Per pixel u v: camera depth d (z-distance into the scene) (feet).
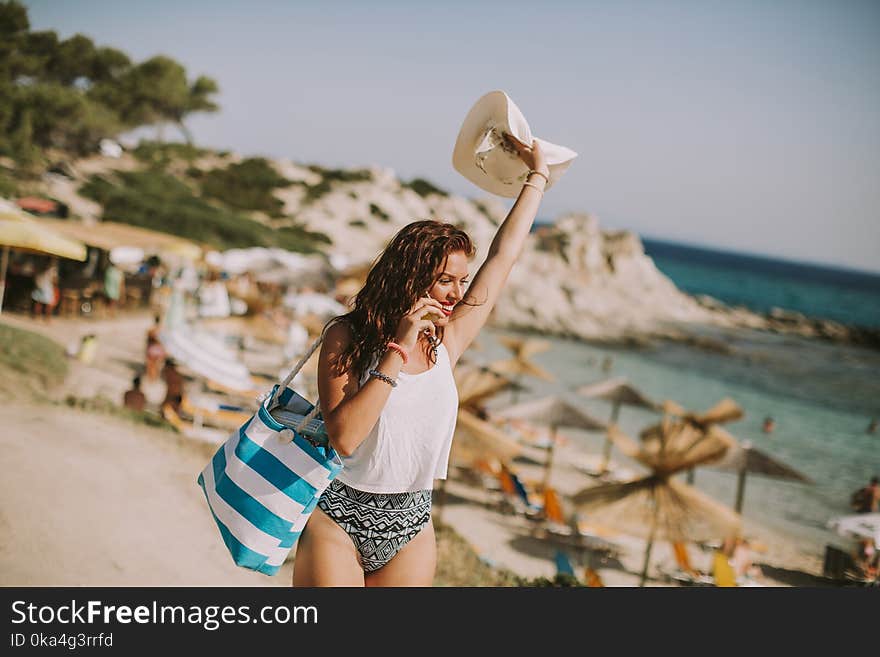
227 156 226.38
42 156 143.02
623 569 43.21
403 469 6.56
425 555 6.91
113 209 143.74
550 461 54.49
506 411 54.08
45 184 136.67
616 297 226.17
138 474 26.84
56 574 16.97
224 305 78.64
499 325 163.12
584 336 166.71
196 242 139.54
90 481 24.11
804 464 89.45
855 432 115.96
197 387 55.77
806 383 156.97
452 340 7.03
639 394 66.80
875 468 92.32
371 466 6.54
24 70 172.96
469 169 8.57
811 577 48.16
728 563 40.52
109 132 173.06
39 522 19.21
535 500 51.47
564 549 44.47
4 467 22.75
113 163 177.58
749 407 123.85
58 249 44.29
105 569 17.90
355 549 6.72
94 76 189.57
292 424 6.58
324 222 211.82
